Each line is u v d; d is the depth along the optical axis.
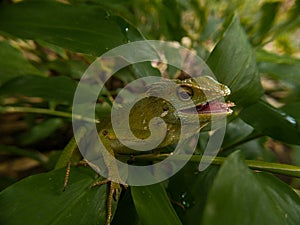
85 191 0.14
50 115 0.24
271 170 0.14
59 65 0.24
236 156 0.11
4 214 0.12
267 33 0.24
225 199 0.10
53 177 0.14
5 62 0.20
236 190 0.10
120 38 0.17
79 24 0.17
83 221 0.13
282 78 0.24
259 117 0.17
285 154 0.27
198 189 0.16
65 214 0.13
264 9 0.24
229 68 0.16
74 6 0.18
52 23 0.17
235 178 0.10
